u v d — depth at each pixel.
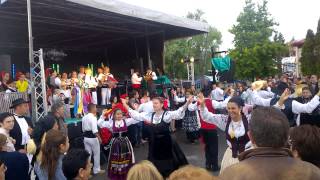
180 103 12.27
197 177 1.30
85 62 17.89
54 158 3.26
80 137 7.92
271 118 1.71
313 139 2.13
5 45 14.97
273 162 1.65
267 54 21.89
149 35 15.46
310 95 6.46
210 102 6.34
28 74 10.78
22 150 4.73
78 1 9.53
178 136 11.00
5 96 7.34
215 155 6.77
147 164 2.17
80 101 10.42
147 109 8.66
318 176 1.62
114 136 5.96
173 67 28.70
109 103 12.14
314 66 28.42
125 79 14.30
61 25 12.86
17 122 5.18
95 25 13.21
